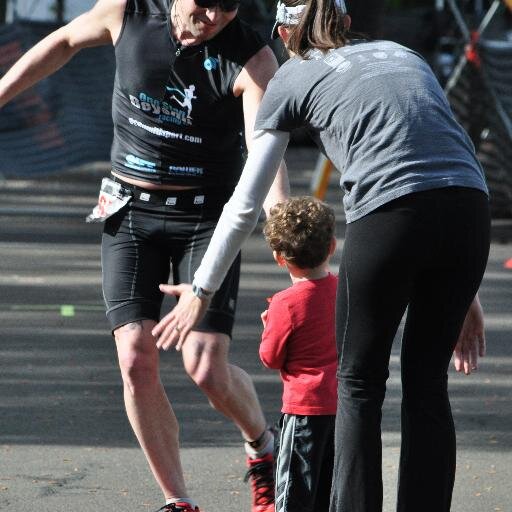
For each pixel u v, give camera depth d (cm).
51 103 3875
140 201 1234
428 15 6388
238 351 2042
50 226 3484
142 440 1183
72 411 1666
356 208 981
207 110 1202
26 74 1279
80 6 6212
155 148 1221
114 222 1248
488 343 2156
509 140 3591
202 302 1020
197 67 1191
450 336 1012
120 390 1788
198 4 1152
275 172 1015
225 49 1187
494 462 1462
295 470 1147
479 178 997
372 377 999
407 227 962
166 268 1246
